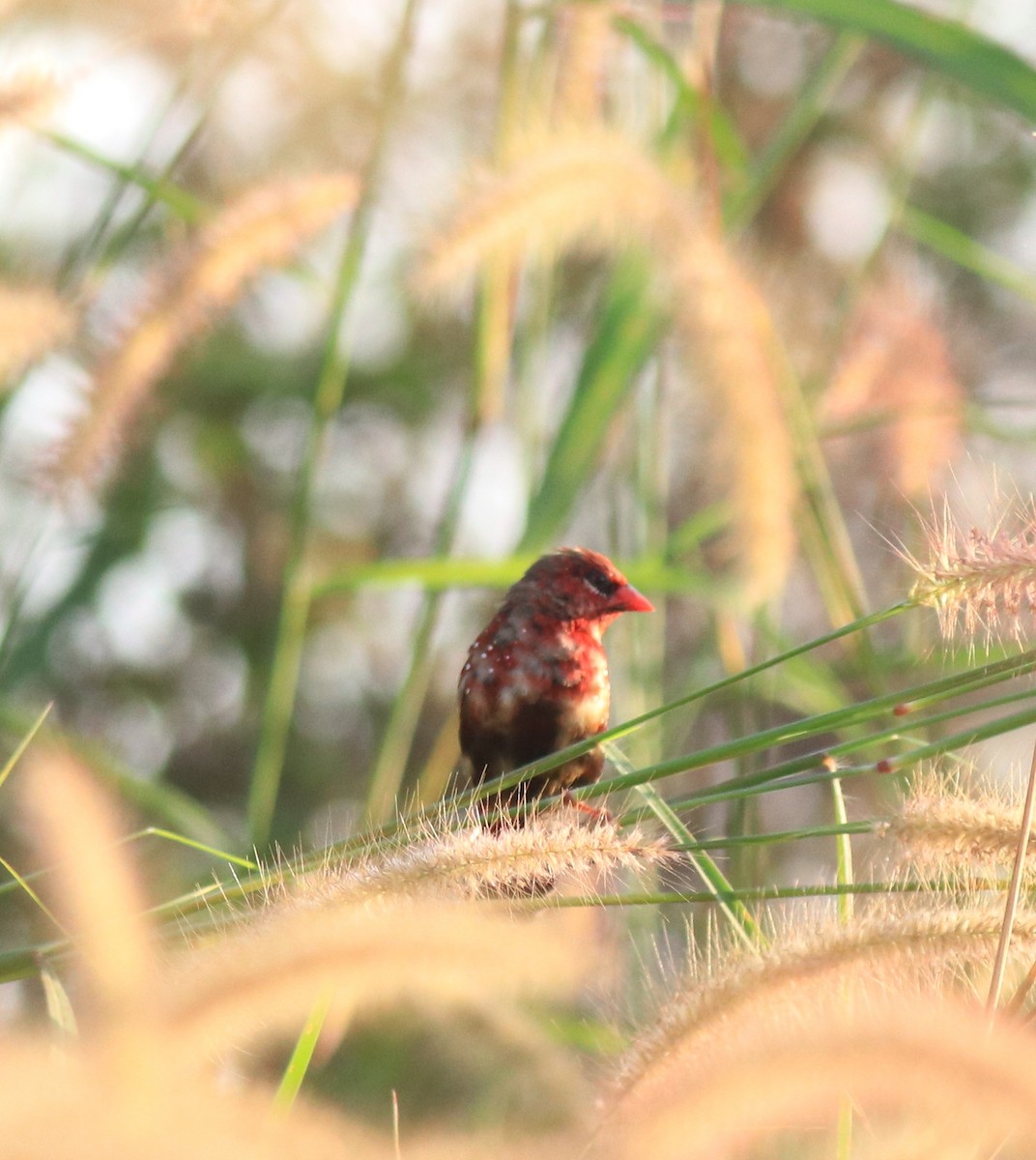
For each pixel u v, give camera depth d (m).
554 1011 6.66
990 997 4.67
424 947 4.41
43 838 3.92
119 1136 3.17
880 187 15.95
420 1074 7.83
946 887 5.38
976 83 7.98
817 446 9.59
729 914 5.49
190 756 16.22
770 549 8.48
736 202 9.95
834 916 5.25
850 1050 4.25
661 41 9.99
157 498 15.14
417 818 5.99
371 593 16.97
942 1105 4.18
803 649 5.86
